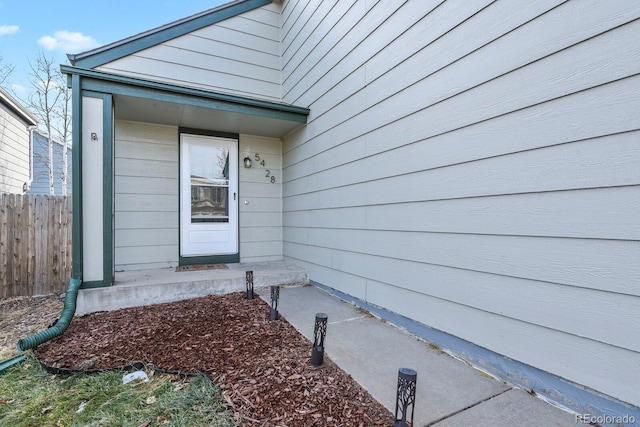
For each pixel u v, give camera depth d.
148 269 4.65
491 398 1.79
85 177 3.41
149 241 4.74
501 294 2.00
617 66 1.48
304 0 4.64
